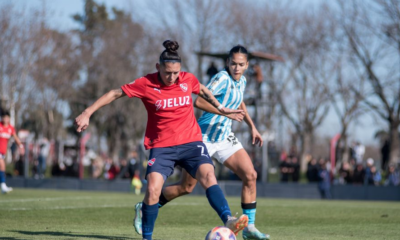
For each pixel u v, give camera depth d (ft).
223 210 69.82
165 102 72.49
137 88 71.97
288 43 481.87
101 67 538.47
